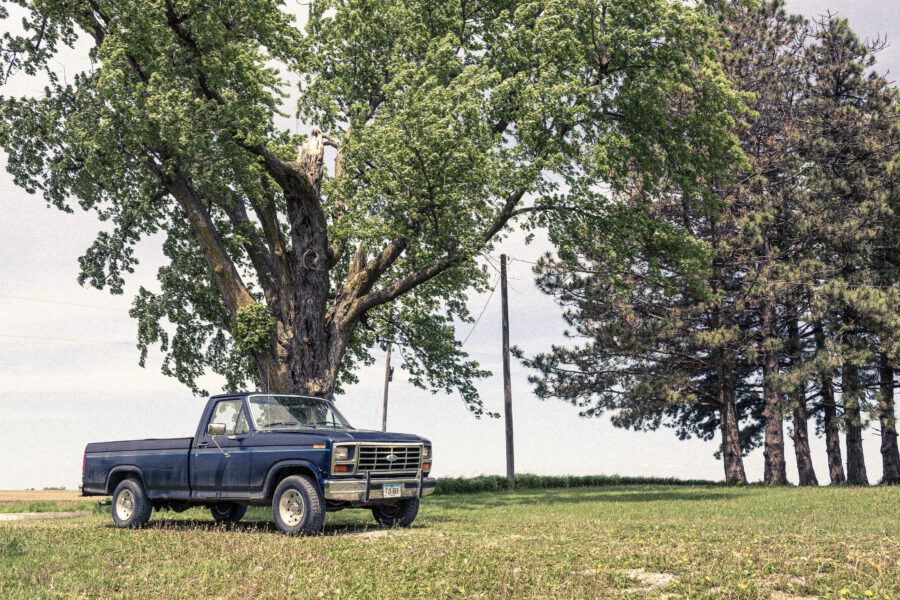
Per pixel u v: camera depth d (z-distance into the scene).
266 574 8.18
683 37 23.02
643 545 10.09
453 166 20.73
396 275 25.73
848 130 34.41
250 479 12.34
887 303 30.61
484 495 26.58
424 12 25.80
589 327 38.09
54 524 15.12
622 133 25.61
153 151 21.98
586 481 37.56
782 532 12.09
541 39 22.52
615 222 24.62
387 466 12.52
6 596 7.29
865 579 7.54
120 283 26.36
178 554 9.77
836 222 32.06
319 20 25.92
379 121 22.14
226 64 20.98
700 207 26.41
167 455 13.42
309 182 22.28
